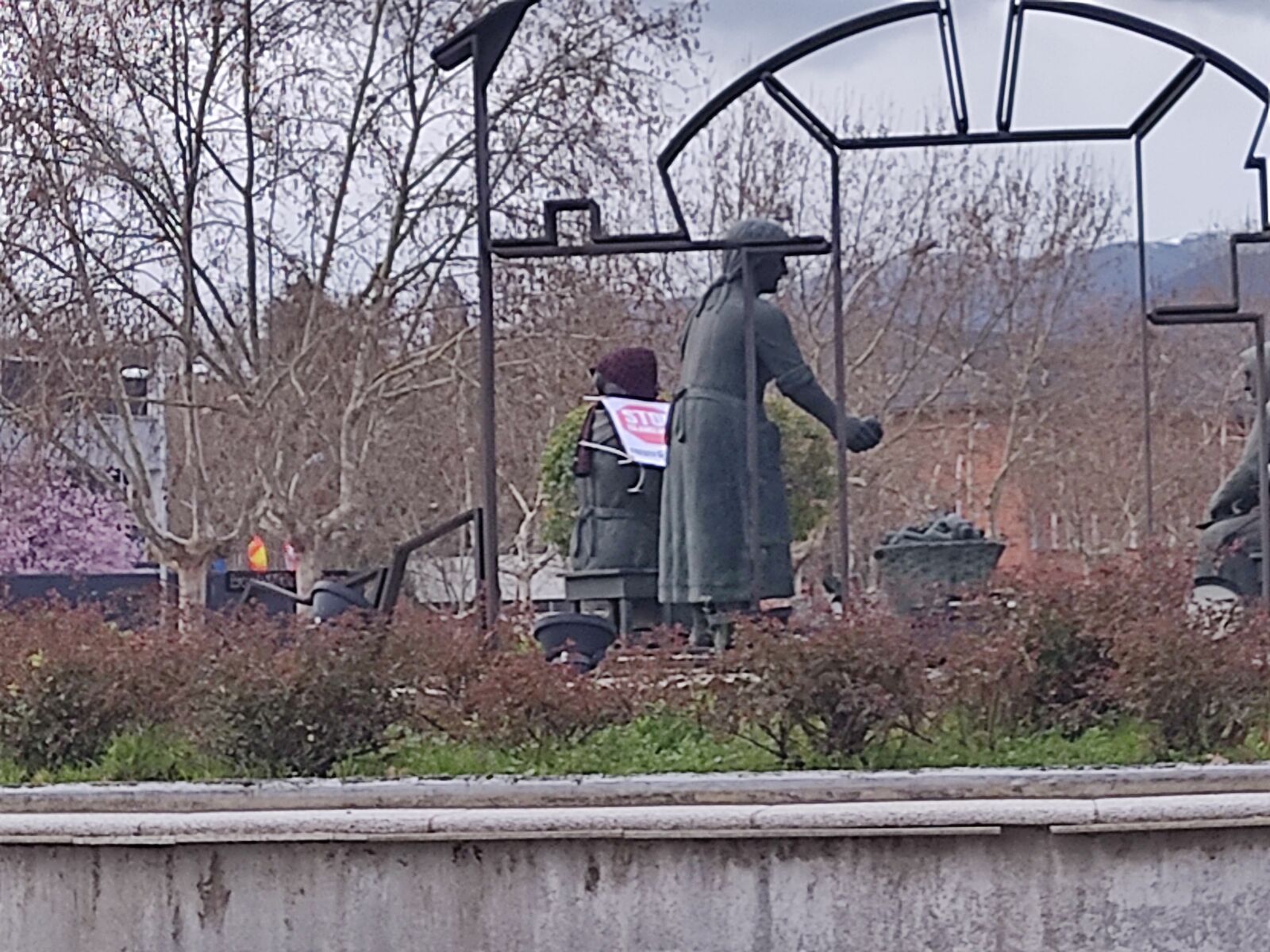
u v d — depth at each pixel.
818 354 31.36
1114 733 8.84
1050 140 12.61
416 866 7.57
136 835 7.68
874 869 7.36
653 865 7.45
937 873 7.34
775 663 8.59
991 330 41.06
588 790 7.66
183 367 34.06
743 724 8.73
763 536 13.18
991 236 40.56
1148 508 13.02
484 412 11.52
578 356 31.34
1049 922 7.29
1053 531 43.34
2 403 32.06
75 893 7.80
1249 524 13.66
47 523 37.03
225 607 12.47
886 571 12.02
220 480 34.59
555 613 13.03
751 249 11.96
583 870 7.48
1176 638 8.61
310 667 8.95
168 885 7.71
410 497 36.50
